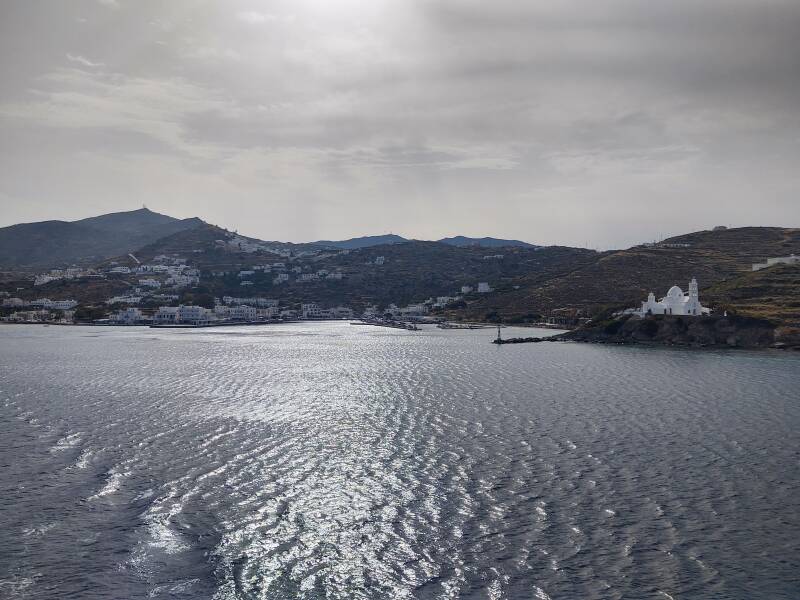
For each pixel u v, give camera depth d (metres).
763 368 160.50
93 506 63.09
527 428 92.44
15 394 124.69
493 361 183.00
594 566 51.28
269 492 66.69
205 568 51.50
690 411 104.12
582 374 151.00
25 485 68.69
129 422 98.00
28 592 48.12
